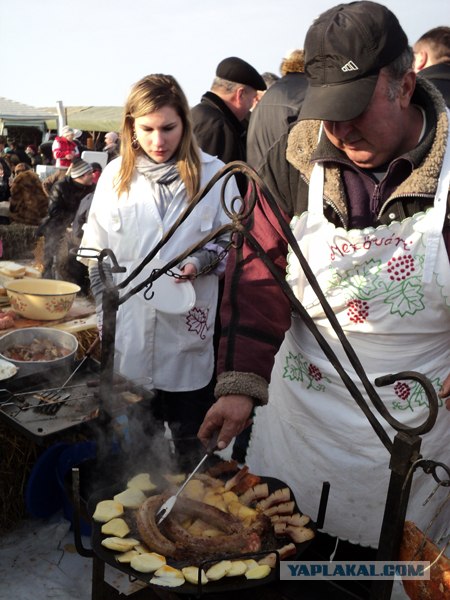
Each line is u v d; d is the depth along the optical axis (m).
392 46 1.19
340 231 1.40
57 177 6.17
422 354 1.48
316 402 1.59
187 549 1.18
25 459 2.25
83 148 7.27
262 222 1.50
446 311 1.42
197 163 2.18
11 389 1.96
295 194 1.47
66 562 2.14
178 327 2.21
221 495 1.39
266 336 1.41
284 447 1.71
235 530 1.24
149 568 1.12
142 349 2.21
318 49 1.21
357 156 1.33
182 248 2.17
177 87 2.12
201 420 2.43
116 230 2.18
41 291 2.59
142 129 2.10
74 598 1.99
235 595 1.23
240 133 3.34
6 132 16.73
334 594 1.21
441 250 1.34
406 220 1.34
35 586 2.03
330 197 1.40
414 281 1.38
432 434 1.54
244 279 1.46
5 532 2.27
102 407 1.50
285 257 1.50
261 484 1.42
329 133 1.30
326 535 1.69
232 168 1.09
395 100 1.24
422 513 1.62
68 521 2.28
